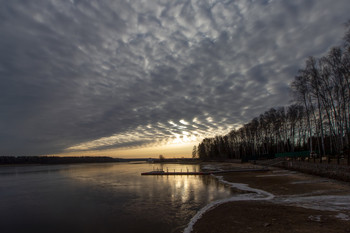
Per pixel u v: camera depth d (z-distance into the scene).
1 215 16.97
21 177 56.91
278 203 15.28
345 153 31.80
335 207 13.31
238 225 11.08
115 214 15.70
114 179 41.72
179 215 14.46
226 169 54.50
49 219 15.48
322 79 32.34
